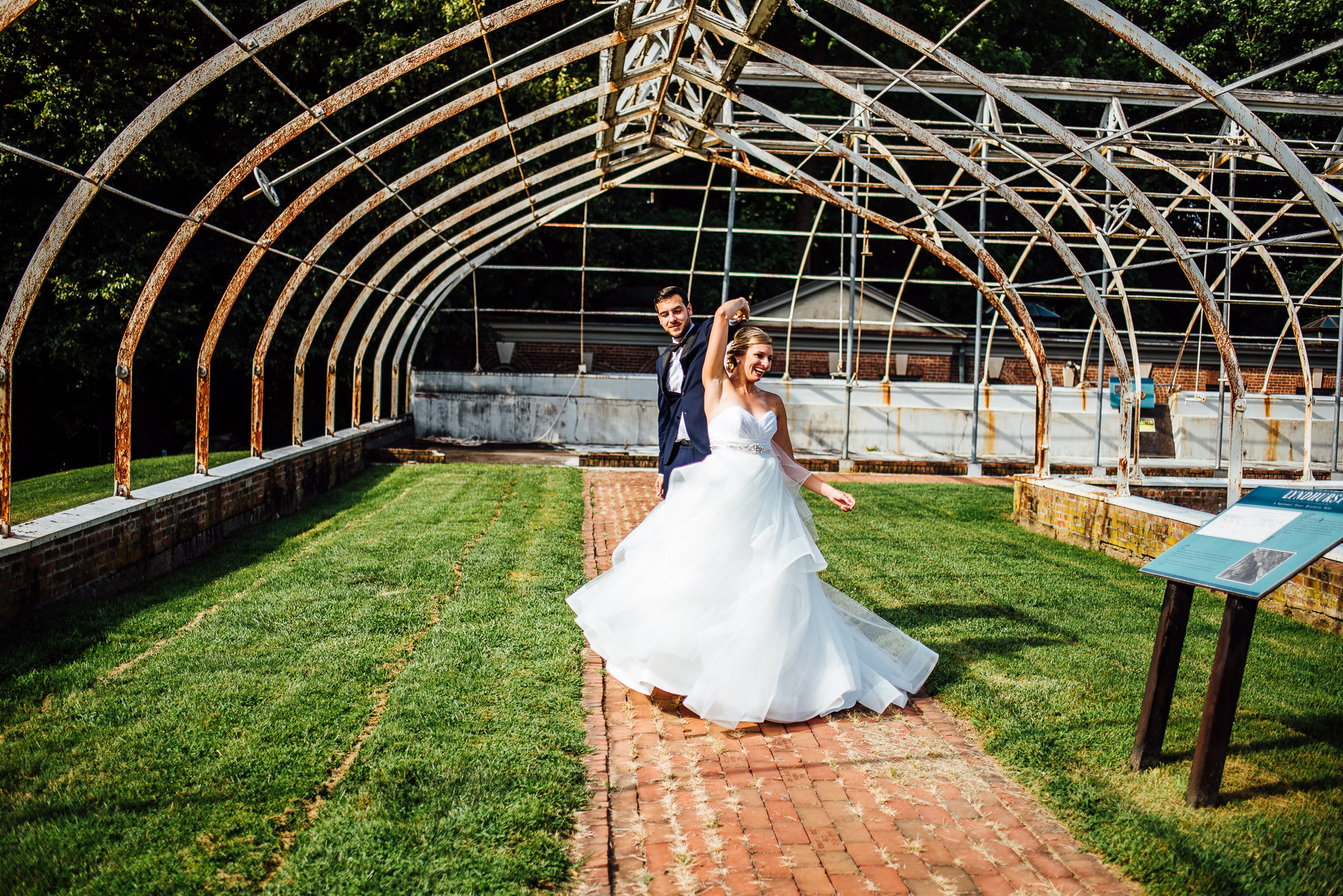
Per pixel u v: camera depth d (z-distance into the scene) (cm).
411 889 264
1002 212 2455
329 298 978
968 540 824
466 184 962
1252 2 2195
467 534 770
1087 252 2308
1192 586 339
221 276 1642
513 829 296
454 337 1997
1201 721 323
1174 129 2048
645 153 1173
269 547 728
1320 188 488
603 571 664
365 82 627
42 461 2159
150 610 537
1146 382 1483
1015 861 292
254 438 868
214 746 351
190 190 1577
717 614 409
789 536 418
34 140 1323
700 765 359
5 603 475
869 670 431
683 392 473
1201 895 269
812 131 885
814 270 2712
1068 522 848
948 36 591
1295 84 2114
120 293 1405
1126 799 328
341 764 346
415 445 1516
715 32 705
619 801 328
